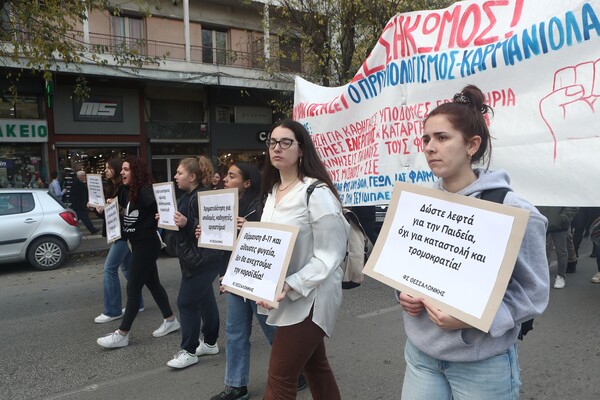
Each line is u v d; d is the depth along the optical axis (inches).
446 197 62.3
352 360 149.2
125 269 199.6
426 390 66.3
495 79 94.8
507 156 92.3
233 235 114.4
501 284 54.6
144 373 144.4
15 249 297.7
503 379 61.4
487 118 95.5
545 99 86.9
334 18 405.7
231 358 122.3
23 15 292.2
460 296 57.5
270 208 95.3
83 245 395.5
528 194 89.4
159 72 577.6
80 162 582.6
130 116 605.3
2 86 517.7
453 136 59.5
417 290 61.8
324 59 414.9
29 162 552.4
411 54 112.5
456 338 60.5
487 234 57.1
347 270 96.3
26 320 202.1
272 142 91.2
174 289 249.9
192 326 143.4
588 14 80.6
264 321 121.4
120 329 165.5
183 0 608.4
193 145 664.4
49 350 165.6
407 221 66.2
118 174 171.2
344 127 135.8
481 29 99.1
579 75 82.3
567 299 211.6
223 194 117.0
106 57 546.6
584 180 82.0
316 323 86.4
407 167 116.4
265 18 494.9
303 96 152.3
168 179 645.3
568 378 133.0
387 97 120.1
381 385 131.6
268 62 530.3
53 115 554.6
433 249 62.1
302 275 84.2
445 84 105.3
